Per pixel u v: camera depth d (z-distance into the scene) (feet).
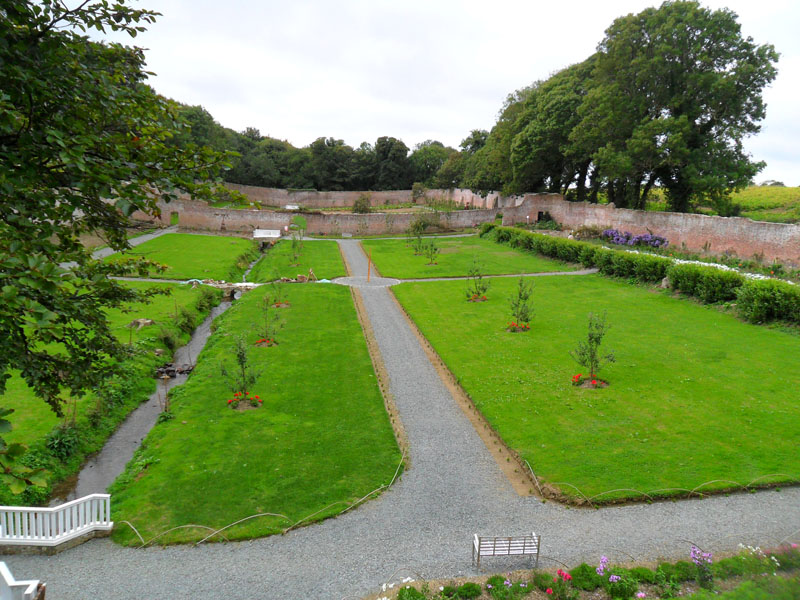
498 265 137.49
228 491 41.68
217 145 265.95
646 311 89.04
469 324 85.92
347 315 92.73
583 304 95.61
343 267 139.54
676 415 51.65
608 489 40.57
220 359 70.64
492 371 65.31
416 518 38.60
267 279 124.57
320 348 74.95
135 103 21.33
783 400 53.57
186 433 50.72
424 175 359.05
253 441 49.21
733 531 35.94
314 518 38.42
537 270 130.00
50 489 43.24
